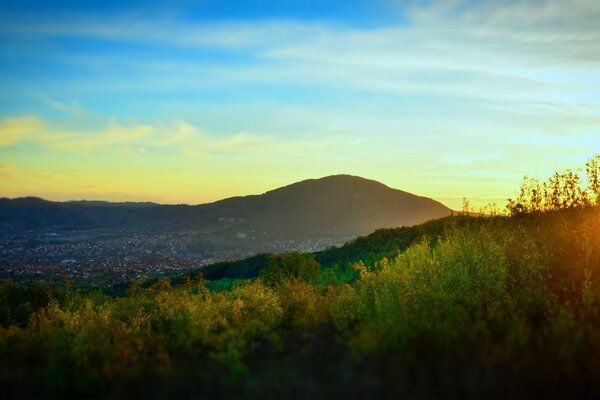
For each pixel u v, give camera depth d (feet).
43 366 33.42
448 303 41.32
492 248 51.11
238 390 26.68
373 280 62.44
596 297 38.75
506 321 35.17
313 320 48.49
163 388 27.86
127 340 43.16
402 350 31.12
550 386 26.32
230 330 42.50
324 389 26.02
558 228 51.39
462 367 27.86
